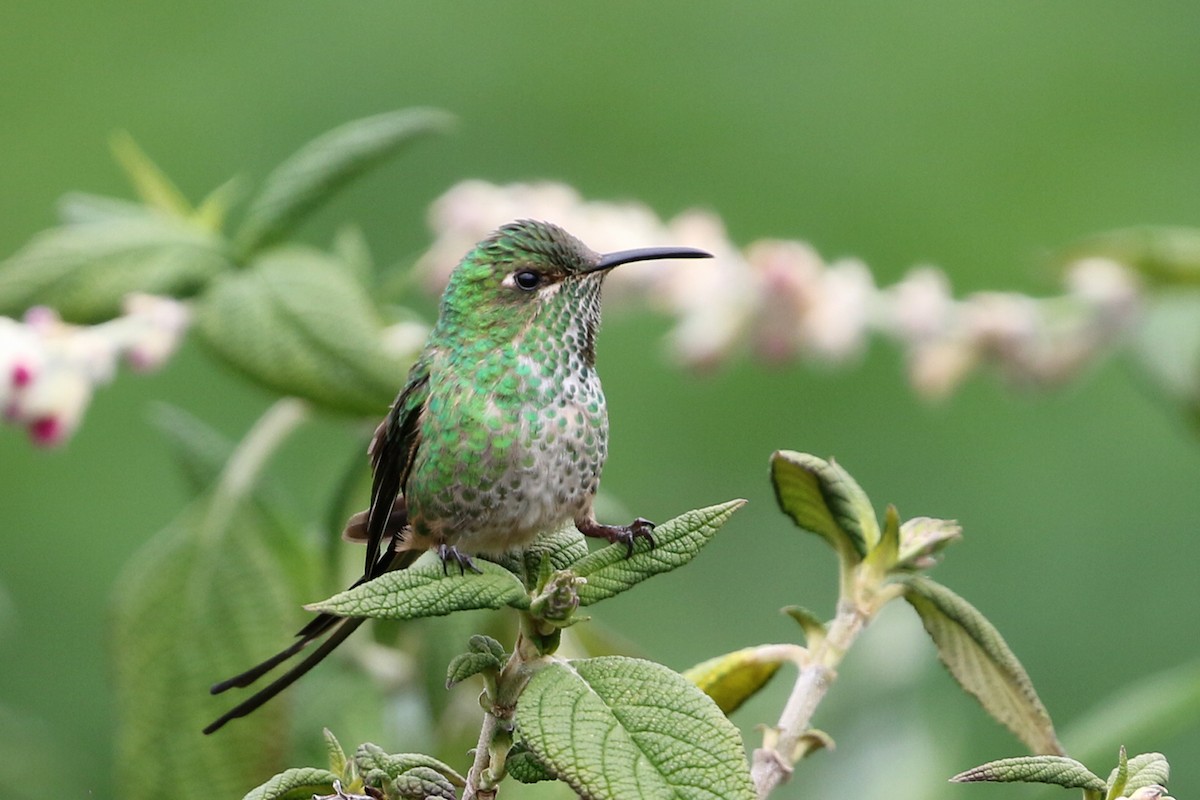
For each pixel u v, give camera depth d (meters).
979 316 9.02
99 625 13.68
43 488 14.25
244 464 7.84
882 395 15.02
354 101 17.31
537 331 5.75
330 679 7.80
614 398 15.01
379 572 5.96
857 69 17.56
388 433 5.84
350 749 7.64
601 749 4.05
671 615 13.36
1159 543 14.17
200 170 16.94
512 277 5.81
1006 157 17.16
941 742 8.81
